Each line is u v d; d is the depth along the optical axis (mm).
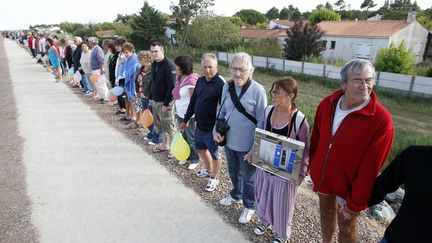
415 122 11906
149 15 41562
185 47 38656
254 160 3020
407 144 7723
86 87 9828
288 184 2844
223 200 3857
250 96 3121
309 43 25828
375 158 2154
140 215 3643
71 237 3266
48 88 10625
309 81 20281
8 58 19891
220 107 3416
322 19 44156
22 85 11148
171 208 3779
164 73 4793
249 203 3463
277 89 2678
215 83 3684
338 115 2357
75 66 10195
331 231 2799
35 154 5320
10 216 3605
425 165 1724
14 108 8227
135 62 6266
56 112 7832
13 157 5199
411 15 28922
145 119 5578
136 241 3213
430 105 14594
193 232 3350
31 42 19703
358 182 2244
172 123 5164
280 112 2836
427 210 1698
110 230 3375
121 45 6836
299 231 3314
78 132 6414
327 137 2408
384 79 17391
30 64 16812
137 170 4750
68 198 3982
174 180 4453
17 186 4266
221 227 3430
